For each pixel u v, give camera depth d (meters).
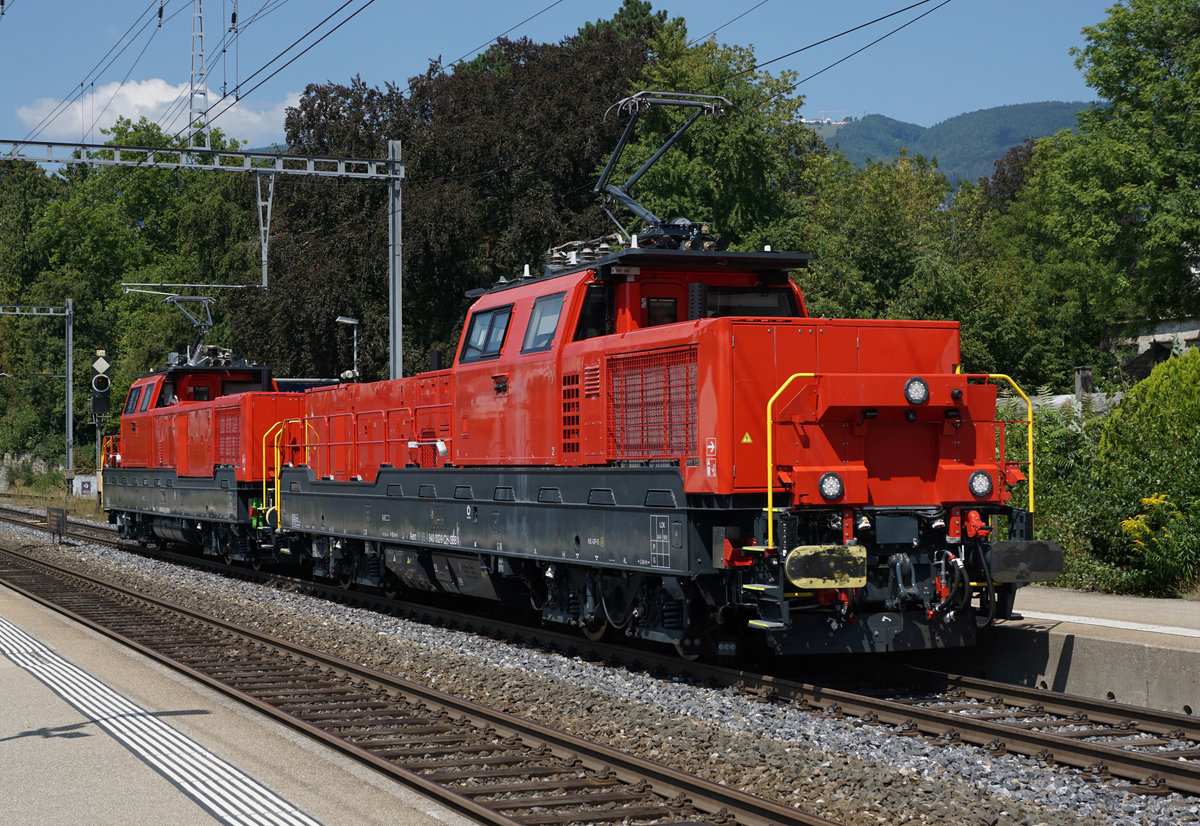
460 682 10.55
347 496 16.34
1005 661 10.37
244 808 6.46
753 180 35.62
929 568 9.59
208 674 11.05
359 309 41.12
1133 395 15.01
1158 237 34.03
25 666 11.12
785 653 9.23
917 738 8.00
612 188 13.69
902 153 69.44
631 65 41.38
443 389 13.93
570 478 11.08
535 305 12.04
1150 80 35.75
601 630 11.92
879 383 9.16
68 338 48.16
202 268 66.12
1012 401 16.61
